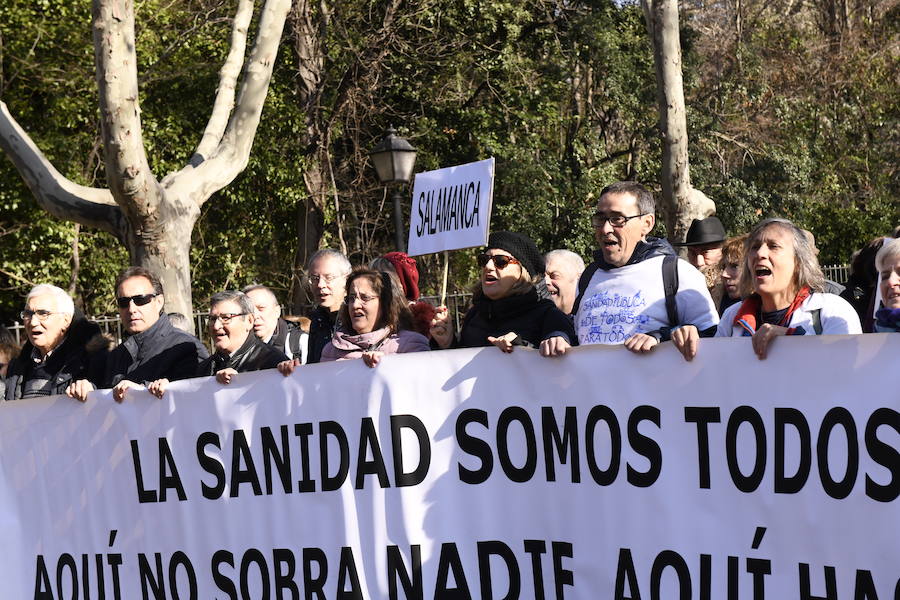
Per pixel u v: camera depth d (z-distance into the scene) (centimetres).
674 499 314
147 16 1628
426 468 362
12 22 1557
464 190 462
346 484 377
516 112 1944
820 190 2530
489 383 351
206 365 475
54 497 459
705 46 2414
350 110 1839
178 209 983
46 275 1653
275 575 395
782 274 324
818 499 289
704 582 308
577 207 2078
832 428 287
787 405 294
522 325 401
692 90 2236
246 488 403
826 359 288
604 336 378
